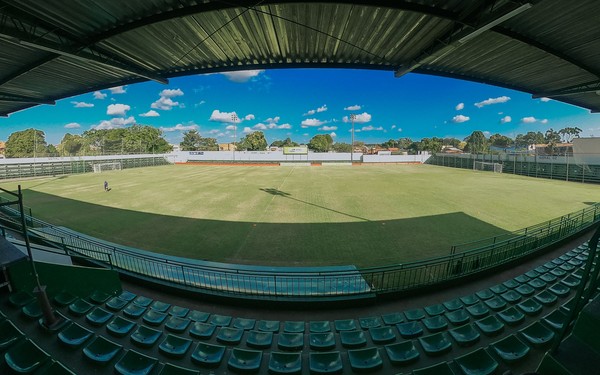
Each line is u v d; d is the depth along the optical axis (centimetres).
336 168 4622
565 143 5475
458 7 697
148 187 2512
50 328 467
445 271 858
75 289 625
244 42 932
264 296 677
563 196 2022
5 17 738
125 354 425
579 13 791
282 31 859
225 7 696
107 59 1006
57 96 1588
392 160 5900
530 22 848
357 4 676
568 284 652
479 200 1898
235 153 5834
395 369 433
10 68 1125
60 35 841
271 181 2912
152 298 710
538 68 1227
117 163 4394
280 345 491
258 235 1227
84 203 1855
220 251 1061
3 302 531
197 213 1595
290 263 959
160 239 1186
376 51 982
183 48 974
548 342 445
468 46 1002
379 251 1046
